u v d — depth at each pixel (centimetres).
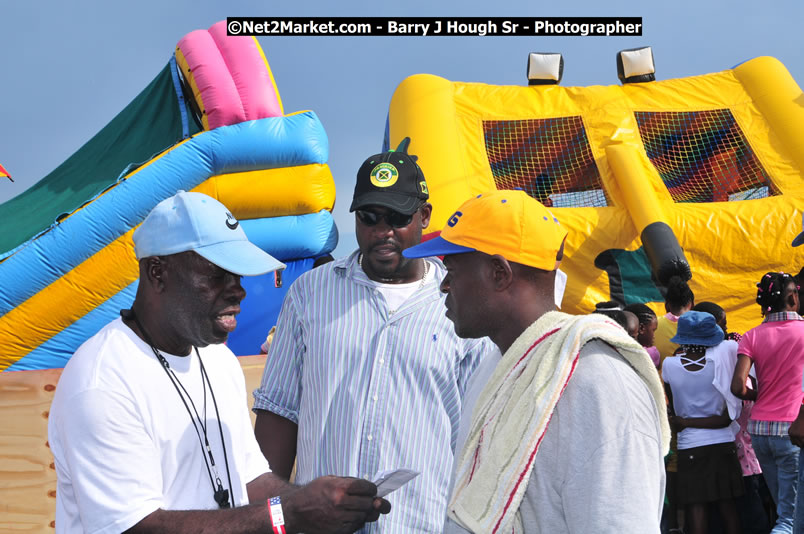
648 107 1009
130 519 179
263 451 285
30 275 741
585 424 155
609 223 857
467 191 877
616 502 148
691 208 877
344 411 266
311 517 190
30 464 400
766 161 953
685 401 529
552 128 995
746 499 569
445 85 1012
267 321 815
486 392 178
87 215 754
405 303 276
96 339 195
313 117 830
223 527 185
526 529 162
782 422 480
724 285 850
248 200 807
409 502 258
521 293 180
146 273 198
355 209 275
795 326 486
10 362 750
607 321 167
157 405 194
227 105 791
